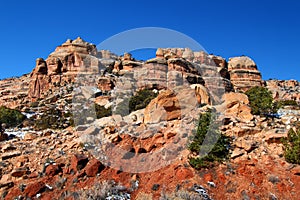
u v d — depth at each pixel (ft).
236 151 38.27
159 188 33.76
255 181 33.27
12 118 81.97
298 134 38.63
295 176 33.60
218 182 33.73
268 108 54.03
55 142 50.57
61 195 35.06
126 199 32.60
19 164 42.63
